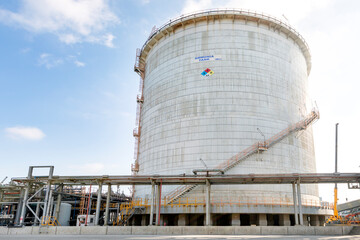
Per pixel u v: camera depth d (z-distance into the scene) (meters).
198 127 43.31
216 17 48.78
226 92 44.22
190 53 48.03
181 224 37.78
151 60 55.28
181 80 47.12
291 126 45.12
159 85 50.03
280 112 44.91
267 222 40.25
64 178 35.03
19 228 31.41
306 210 38.47
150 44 56.06
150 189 44.69
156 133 47.31
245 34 47.59
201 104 44.41
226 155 41.16
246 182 34.69
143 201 44.72
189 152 42.62
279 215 39.12
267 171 40.84
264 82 45.41
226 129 42.38
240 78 44.91
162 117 47.38
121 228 30.41
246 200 38.91
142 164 49.34
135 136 55.97
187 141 43.31
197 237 25.50
